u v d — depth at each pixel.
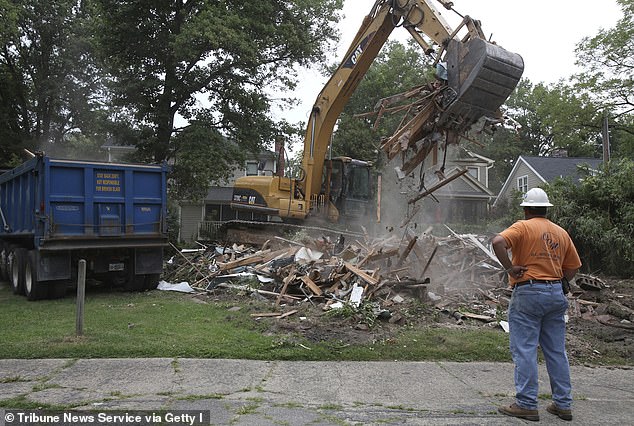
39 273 9.62
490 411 4.43
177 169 20.14
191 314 8.24
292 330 7.04
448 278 9.86
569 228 15.01
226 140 20.91
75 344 6.23
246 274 10.53
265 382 5.12
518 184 36.06
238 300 9.38
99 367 5.52
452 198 31.27
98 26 20.05
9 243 12.45
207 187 20.81
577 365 6.06
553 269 4.36
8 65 25.52
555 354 4.39
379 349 6.29
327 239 12.19
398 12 10.42
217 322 7.62
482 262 10.51
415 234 11.08
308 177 14.03
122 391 4.78
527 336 4.34
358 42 12.13
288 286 9.38
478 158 34.44
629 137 24.30
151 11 20.14
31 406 4.36
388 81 34.84
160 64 20.03
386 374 5.47
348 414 4.29
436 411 4.41
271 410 4.35
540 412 4.44
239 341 6.52
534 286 4.31
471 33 8.66
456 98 8.41
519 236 4.40
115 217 10.32
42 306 9.16
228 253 13.11
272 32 19.56
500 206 31.72
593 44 22.22
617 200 14.88
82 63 26.20
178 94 20.36
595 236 14.36
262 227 15.21
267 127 21.53
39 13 25.17
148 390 4.81
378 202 13.67
